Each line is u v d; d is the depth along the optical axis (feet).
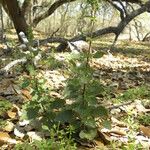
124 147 12.46
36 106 13.16
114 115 16.21
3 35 45.42
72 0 49.08
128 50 53.31
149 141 13.50
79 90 12.87
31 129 13.43
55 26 84.38
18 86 19.44
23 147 11.80
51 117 13.21
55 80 23.06
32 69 13.62
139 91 20.75
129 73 29.63
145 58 44.04
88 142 12.85
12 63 23.99
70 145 12.00
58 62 26.63
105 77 26.45
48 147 11.49
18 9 41.55
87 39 12.72
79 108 12.55
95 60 36.22
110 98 19.33
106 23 82.64
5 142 12.58
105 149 12.60
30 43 15.64
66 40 35.40
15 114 15.11
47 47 43.16
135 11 38.40
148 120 15.93
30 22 49.06
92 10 12.70
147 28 104.73
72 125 12.73
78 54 12.84
